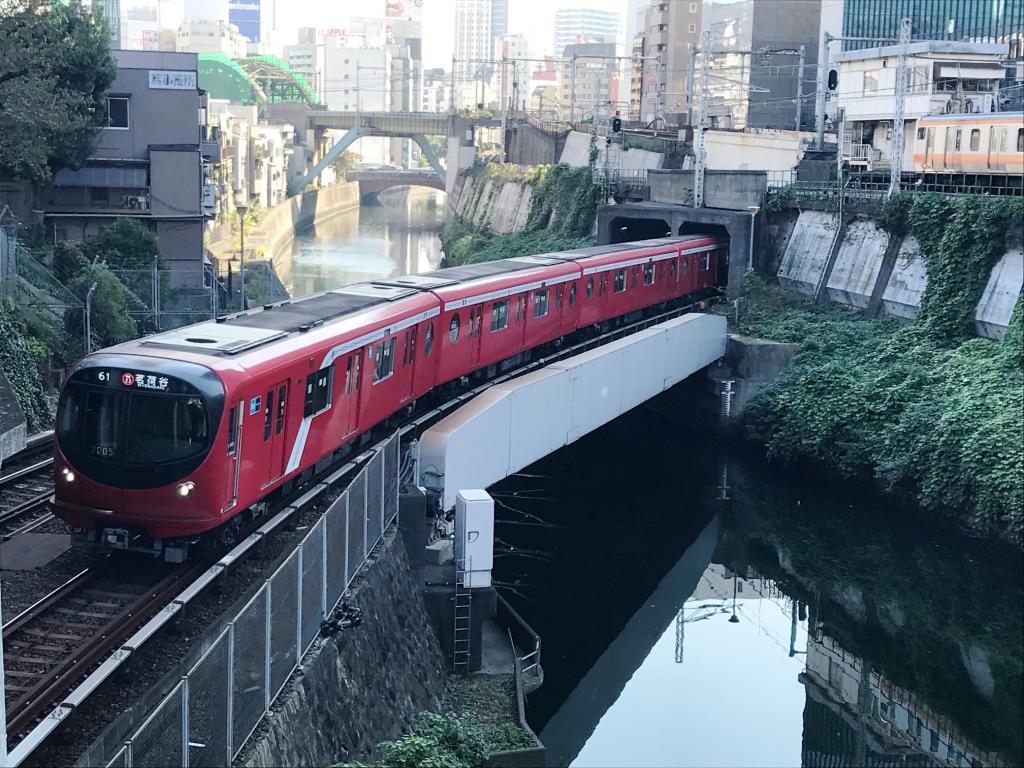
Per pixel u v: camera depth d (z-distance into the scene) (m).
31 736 11.58
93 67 41.50
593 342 39.84
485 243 79.69
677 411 47.00
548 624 29.55
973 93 61.56
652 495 39.28
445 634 21.91
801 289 48.94
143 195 47.16
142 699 12.52
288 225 113.25
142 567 17.58
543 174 77.50
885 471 35.88
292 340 20.19
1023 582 31.78
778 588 34.06
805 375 41.41
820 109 61.59
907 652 30.47
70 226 46.66
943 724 26.77
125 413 16.92
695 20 111.50
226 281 55.81
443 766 16.42
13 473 22.45
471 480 24.36
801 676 28.88
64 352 31.55
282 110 128.88
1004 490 32.06
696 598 33.09
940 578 33.66
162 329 38.56
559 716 26.02
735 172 52.75
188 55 47.03
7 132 33.28
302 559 15.41
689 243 48.56
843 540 36.12
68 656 14.15
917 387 37.84
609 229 54.84
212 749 12.20
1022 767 24.89
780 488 39.78
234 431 17.44
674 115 105.38
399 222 147.75
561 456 42.16
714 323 42.44
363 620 17.92
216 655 12.23
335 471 23.14
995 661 29.75
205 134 55.16
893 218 44.00
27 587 16.38
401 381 25.92
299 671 15.32
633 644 30.09
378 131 120.38
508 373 34.53
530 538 35.00
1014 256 39.03
